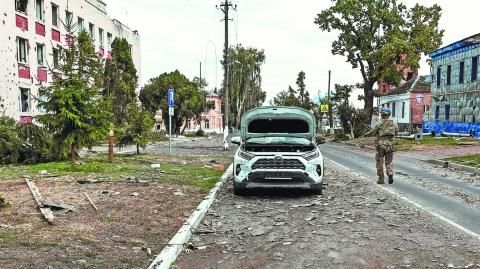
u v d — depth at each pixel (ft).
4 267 15.11
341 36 149.48
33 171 43.21
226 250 18.95
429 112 126.41
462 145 83.30
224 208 28.14
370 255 18.13
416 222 24.07
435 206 28.68
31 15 89.15
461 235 21.29
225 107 88.84
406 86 158.10
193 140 140.36
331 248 19.17
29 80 88.17
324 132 212.84
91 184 34.65
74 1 109.29
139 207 26.21
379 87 192.85
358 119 144.46
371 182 40.27
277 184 31.60
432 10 142.10
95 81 49.14
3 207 25.04
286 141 37.86
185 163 54.80
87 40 49.55
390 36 138.82
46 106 46.44
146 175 41.22
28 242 18.11
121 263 16.30
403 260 17.47
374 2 141.08
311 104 238.48
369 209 27.63
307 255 18.19
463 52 104.68
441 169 52.75
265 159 31.71
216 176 41.91
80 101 45.96
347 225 23.43
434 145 87.04
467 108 102.73
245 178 31.71
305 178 31.58
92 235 19.80
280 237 21.02
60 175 39.86
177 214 24.81
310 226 23.27
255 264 17.07
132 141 66.64
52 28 98.32
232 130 235.61
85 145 48.08
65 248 17.65
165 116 178.29
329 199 31.24
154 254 17.61
